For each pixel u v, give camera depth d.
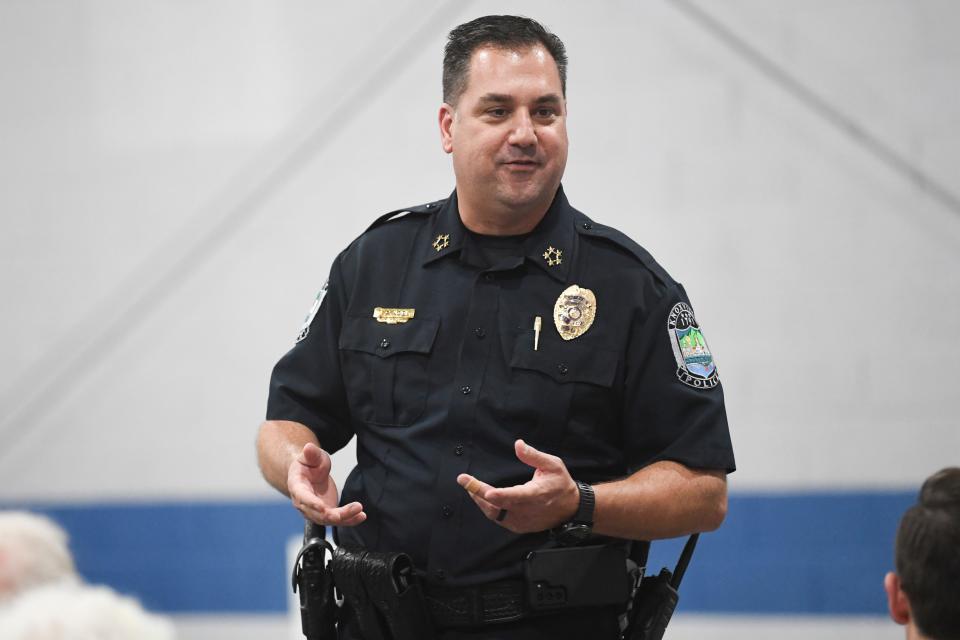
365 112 12.71
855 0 11.72
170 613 13.20
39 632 3.18
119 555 13.27
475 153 5.50
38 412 13.37
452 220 5.83
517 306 5.60
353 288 5.94
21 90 13.20
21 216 13.28
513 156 5.44
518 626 5.38
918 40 11.62
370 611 5.50
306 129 12.81
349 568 5.42
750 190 12.00
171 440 13.20
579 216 5.88
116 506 13.28
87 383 13.30
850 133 11.77
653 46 12.13
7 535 4.29
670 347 5.52
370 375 5.73
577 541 5.15
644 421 5.52
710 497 5.42
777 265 11.97
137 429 13.24
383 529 5.57
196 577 13.16
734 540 12.12
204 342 13.10
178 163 13.04
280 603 13.05
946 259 11.67
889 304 11.78
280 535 13.06
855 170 11.79
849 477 11.91
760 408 12.03
